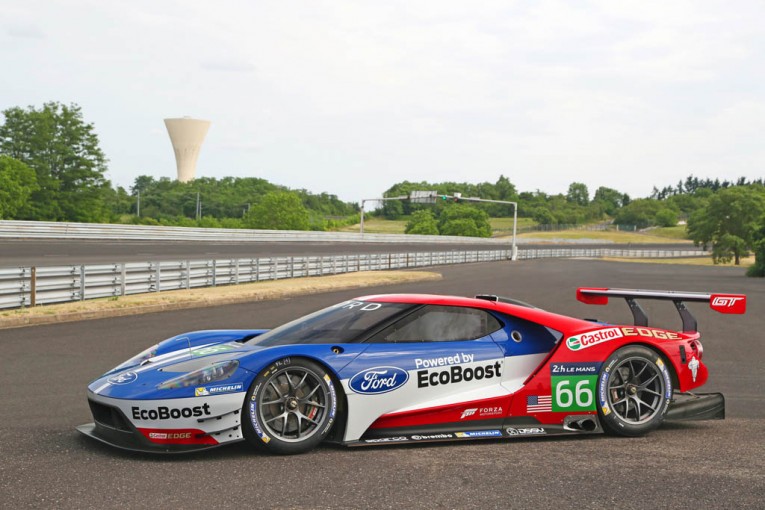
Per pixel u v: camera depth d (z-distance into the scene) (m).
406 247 66.62
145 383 4.68
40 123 80.25
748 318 16.62
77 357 9.46
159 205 155.88
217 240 53.53
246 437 4.66
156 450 4.57
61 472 4.29
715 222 92.94
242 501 3.78
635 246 128.88
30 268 14.76
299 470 4.36
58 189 81.25
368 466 4.45
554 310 18.22
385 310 5.33
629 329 5.53
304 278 27.88
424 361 5.07
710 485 4.12
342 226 170.62
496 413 5.21
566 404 5.31
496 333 5.38
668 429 5.68
